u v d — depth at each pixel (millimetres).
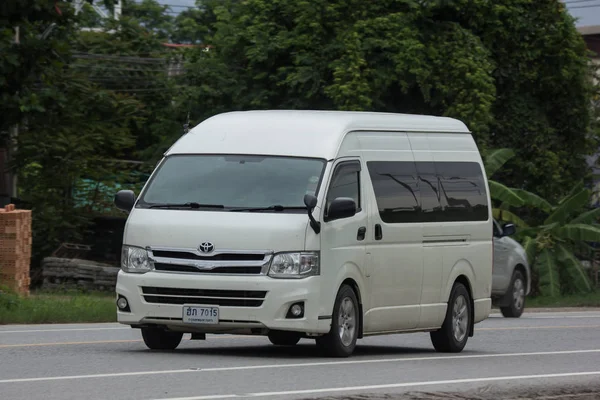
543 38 81625
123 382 20984
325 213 26969
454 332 32656
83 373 22391
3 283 50375
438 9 78625
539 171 82000
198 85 83625
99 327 37188
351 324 27922
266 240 26234
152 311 26562
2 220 50531
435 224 31703
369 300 28719
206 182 27781
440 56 75812
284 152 28109
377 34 75250
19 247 50812
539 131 82438
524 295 54469
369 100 72812
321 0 77250
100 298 54531
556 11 82250
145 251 26812
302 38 77375
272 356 27625
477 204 34156
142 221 27109
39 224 71250
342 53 76062
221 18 85188
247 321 26078
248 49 80125
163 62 89875
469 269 33469
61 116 72000
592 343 36875
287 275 26172
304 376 22969
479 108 74875
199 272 26328
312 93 75938
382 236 29281
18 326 37531
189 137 29094
